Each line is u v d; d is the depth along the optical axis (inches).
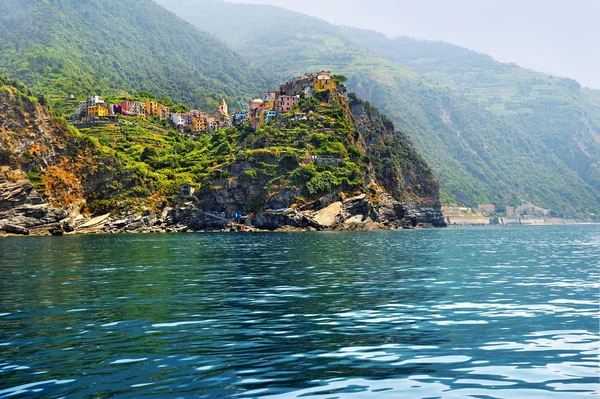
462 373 962.1
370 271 2511.1
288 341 1170.6
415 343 1156.5
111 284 2044.8
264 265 2790.4
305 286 1991.9
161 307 1560.0
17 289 1915.6
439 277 2285.9
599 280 2217.0
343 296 1758.1
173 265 2792.8
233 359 1039.6
